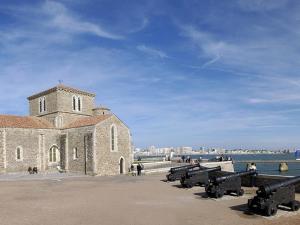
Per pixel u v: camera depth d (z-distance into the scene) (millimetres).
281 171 65438
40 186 26797
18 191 23688
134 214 15219
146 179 31547
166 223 13484
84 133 40344
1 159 39531
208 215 14805
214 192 19281
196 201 18516
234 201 18297
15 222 14016
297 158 99750
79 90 50438
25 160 41844
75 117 49406
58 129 45469
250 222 13461
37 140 43250
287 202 15312
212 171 25625
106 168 39750
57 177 35344
